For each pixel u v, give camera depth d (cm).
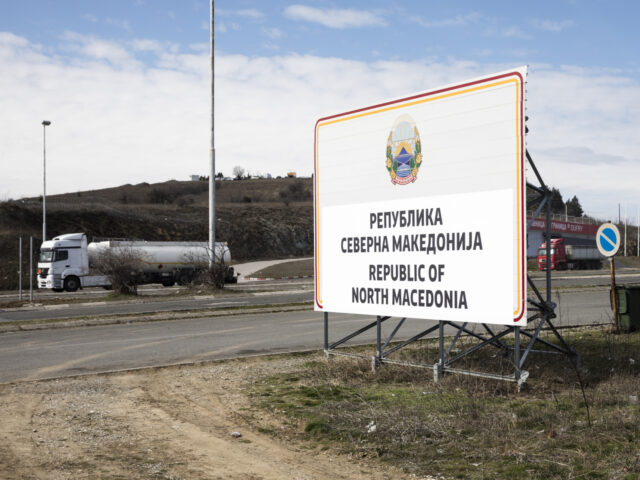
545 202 895
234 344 1314
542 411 672
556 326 1448
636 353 1006
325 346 1059
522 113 779
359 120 993
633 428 605
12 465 554
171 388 896
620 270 5562
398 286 929
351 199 1005
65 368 1066
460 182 848
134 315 1869
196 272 3266
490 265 812
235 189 13300
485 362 960
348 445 604
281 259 7556
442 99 873
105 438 648
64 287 3716
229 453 595
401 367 945
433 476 512
